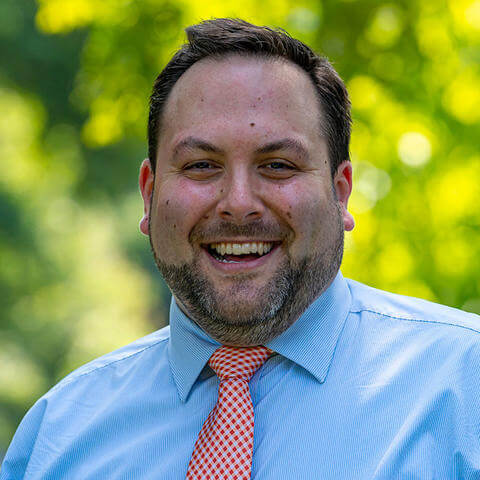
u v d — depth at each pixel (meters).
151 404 3.23
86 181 17.16
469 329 3.05
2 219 19.59
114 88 6.46
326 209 3.06
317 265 3.04
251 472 2.89
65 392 3.48
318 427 2.92
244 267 2.98
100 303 25.69
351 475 2.81
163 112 3.16
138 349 3.53
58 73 15.72
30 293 21.56
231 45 3.08
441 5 5.58
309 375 3.04
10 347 21.75
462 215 5.48
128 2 6.18
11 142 16.84
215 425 2.94
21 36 15.70
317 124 3.08
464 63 5.58
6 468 3.48
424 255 5.49
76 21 6.44
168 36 6.16
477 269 5.41
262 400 3.03
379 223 5.59
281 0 5.73
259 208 2.94
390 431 2.86
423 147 5.67
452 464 2.78
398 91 5.72
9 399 20.97
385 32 5.73
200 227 3.00
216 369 3.10
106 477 3.13
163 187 3.08
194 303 3.04
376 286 5.54
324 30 5.76
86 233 24.53
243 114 2.97
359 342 3.12
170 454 3.10
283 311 3.00
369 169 5.74
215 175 3.00
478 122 5.54
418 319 3.15
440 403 2.87
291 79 3.05
